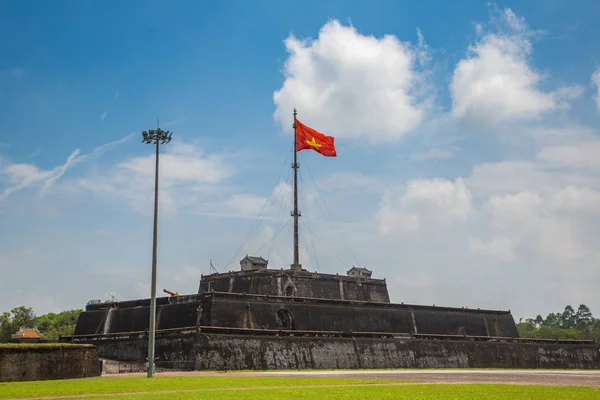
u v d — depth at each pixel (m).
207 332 79.31
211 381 46.06
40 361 52.69
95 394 34.22
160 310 90.69
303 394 33.03
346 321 97.94
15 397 32.50
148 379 50.00
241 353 80.62
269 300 91.31
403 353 96.38
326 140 109.31
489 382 46.44
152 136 59.88
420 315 107.75
